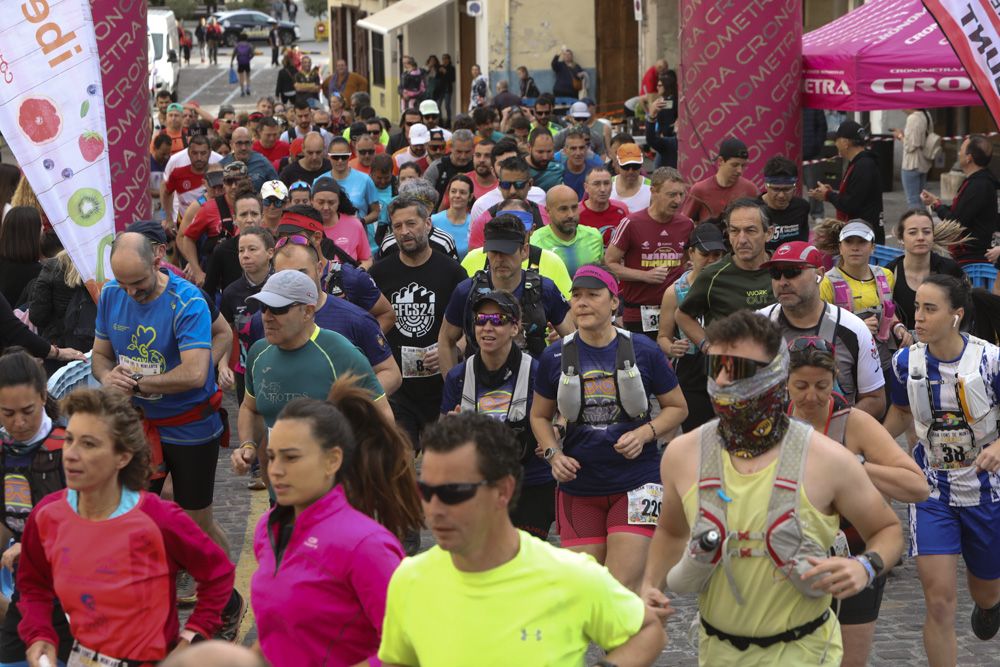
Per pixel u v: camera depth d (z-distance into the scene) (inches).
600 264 557.9
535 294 423.5
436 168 823.1
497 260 416.8
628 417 349.7
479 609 197.6
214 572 272.1
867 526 233.6
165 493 433.7
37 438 302.0
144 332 390.6
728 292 438.9
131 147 550.0
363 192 773.9
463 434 194.4
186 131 1195.3
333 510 232.7
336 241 605.0
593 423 350.0
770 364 224.7
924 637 343.0
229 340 433.7
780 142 676.7
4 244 528.4
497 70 1854.1
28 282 530.6
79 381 409.4
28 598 275.0
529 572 198.5
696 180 687.7
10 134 474.0
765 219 433.1
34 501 302.7
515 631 197.2
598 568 203.9
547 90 1865.2
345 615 229.1
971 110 1296.8
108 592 261.6
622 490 350.6
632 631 205.9
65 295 491.8
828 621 238.2
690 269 532.1
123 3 537.0
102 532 262.1
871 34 674.2
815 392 277.3
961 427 341.1
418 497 268.8
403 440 268.4
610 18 1845.5
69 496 267.4
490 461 193.8
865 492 230.7
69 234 478.6
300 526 232.2
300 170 816.3
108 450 259.1
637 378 344.2
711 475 231.9
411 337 465.7
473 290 422.9
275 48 3917.3
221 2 5182.1
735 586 232.7
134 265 379.2
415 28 2202.3
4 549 327.0
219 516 512.7
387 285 466.6
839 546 242.2
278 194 584.7
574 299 348.5
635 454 343.0
